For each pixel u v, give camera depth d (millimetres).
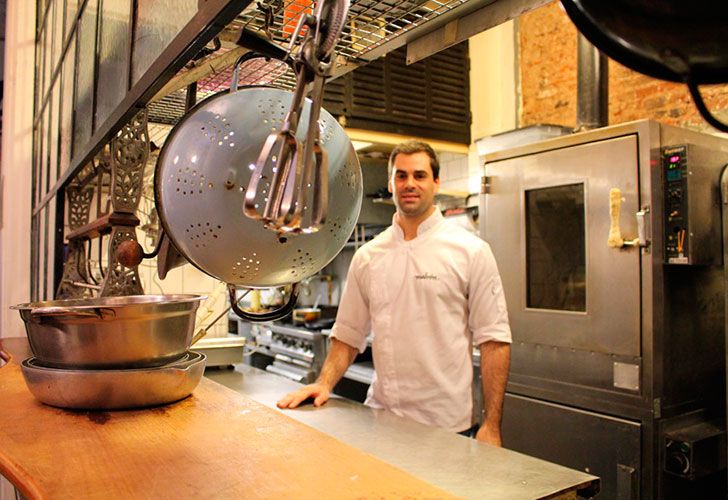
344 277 4391
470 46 3736
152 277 2545
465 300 1830
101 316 1032
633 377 1967
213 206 797
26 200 3211
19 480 733
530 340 2320
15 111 3203
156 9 1095
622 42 575
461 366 1807
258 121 815
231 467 766
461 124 3664
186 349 1186
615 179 2033
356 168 894
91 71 1748
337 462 781
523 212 2359
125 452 829
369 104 3295
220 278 868
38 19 3234
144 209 2404
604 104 2432
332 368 1917
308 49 599
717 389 2178
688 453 1853
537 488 939
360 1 1035
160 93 1309
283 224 585
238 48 1124
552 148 2248
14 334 3158
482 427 1753
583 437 2102
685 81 561
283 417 1014
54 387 1053
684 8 535
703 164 1971
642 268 1953
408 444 1177
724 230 1938
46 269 2674
